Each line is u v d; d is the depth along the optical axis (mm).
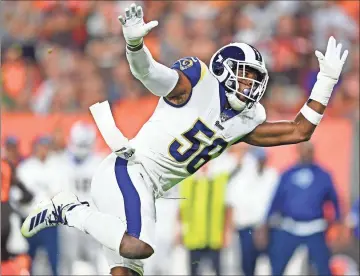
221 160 22328
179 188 22219
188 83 12062
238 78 12102
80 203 12711
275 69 27922
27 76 29219
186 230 22219
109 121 12062
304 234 21812
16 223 22328
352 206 23188
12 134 25422
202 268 22406
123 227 11906
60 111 27672
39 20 31016
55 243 22531
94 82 28547
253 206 22297
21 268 22250
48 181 23188
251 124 12445
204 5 30391
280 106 26906
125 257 11875
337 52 12633
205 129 12180
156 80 11703
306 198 21766
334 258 23031
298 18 29109
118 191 12141
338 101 26844
